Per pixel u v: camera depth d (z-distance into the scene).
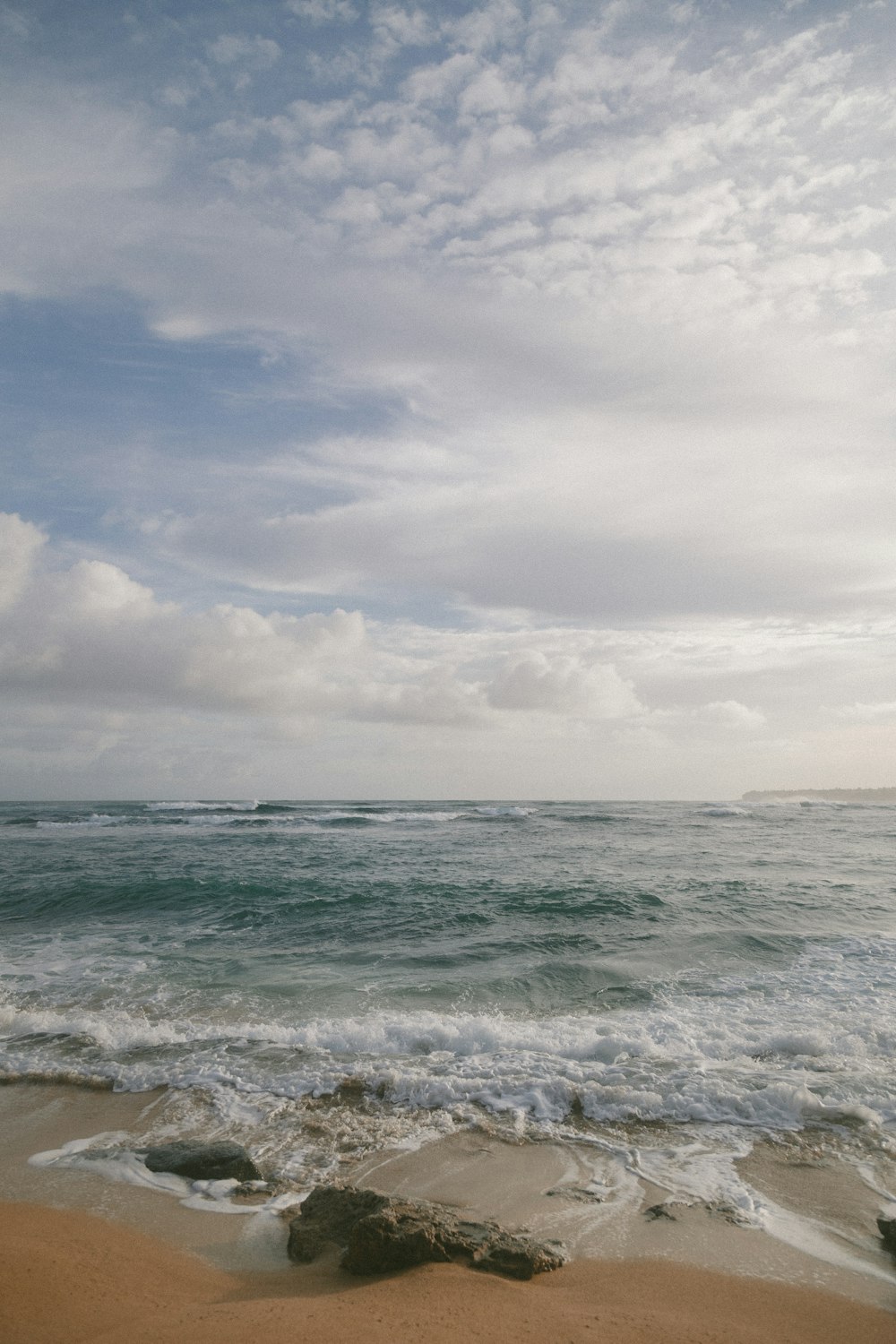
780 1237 5.41
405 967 13.05
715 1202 5.91
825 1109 7.43
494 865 27.06
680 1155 6.71
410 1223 5.05
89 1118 7.50
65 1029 9.93
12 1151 6.81
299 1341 3.85
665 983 11.96
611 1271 4.93
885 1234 5.32
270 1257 5.23
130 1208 5.84
